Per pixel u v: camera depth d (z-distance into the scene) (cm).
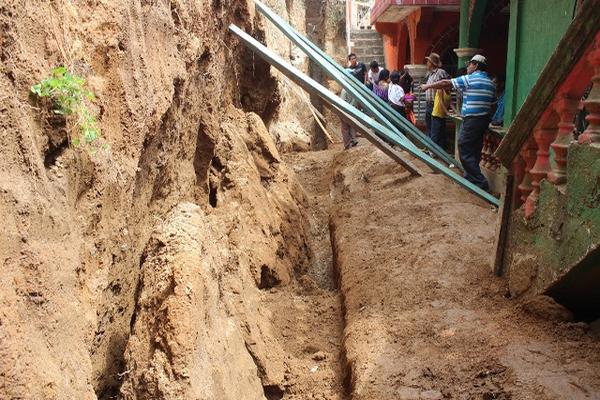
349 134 1284
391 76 1230
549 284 441
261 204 708
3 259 217
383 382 395
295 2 1991
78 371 251
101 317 336
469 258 580
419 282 539
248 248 623
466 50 1090
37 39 288
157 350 321
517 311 467
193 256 360
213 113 669
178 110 525
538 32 757
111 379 359
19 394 198
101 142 340
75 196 311
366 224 759
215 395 338
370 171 1013
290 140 1455
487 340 429
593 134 395
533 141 475
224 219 620
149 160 451
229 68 866
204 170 648
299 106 1677
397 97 1222
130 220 407
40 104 281
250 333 445
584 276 416
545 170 460
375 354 429
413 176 905
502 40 1539
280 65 862
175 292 335
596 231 381
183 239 372
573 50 396
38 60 285
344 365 458
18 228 231
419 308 495
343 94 1354
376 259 623
